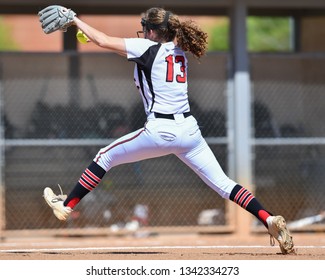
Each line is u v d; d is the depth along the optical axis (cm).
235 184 2686
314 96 4503
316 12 4866
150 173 4384
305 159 4503
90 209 4344
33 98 4288
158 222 4375
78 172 4300
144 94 2575
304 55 4475
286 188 4481
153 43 2572
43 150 4297
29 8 4609
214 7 4591
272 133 4456
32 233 4253
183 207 4397
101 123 4316
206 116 4403
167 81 2541
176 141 2555
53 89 4300
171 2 4362
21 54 4272
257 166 4453
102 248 3438
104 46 2539
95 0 4334
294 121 4481
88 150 4312
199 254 2819
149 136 2539
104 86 4328
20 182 4284
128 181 4372
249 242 3903
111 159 2627
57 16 2570
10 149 4275
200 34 2609
